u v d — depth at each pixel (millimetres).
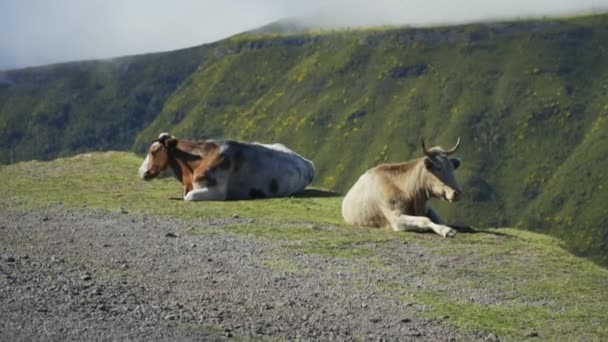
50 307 11781
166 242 17062
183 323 11727
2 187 25156
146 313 12000
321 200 24172
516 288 15078
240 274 14820
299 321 12367
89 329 10984
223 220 19984
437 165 19031
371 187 19844
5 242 16219
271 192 24406
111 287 13211
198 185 23500
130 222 19219
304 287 14242
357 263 16188
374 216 19750
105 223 18969
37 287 12727
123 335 10883
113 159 32719
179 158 24031
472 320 13070
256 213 21359
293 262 15961
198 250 16484
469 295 14477
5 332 10531
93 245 16422
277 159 24703
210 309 12547
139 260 15344
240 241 17562
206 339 11078
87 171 29594
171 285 13773
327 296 13812
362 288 14453
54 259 14820
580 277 16078
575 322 13266
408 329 12414
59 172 29281
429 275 15633
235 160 23844
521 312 13672
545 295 14719
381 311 13203
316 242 17812
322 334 11875
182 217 20234
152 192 25000
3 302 11789
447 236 18812
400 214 19359
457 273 15867
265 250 16859
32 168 30203
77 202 22312
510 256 17422
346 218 20406
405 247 17734
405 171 19688
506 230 20500
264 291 13828
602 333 12805
